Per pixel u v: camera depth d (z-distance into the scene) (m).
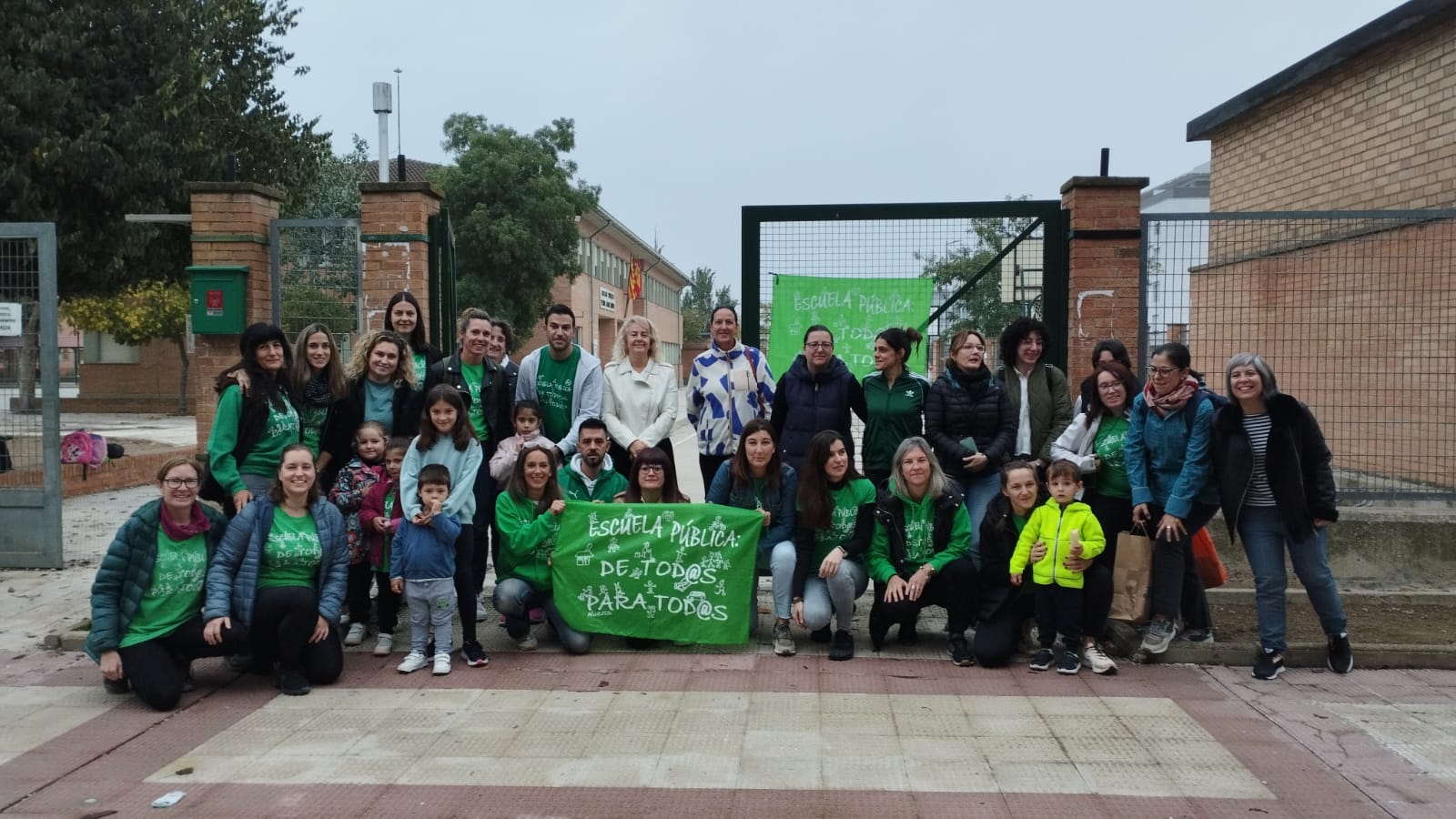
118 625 4.79
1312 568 5.09
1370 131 8.90
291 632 4.86
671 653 5.59
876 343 6.05
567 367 6.35
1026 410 6.07
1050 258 7.18
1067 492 5.16
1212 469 5.23
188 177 13.99
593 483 5.93
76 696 4.91
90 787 3.84
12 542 7.59
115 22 13.12
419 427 6.08
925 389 6.09
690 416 6.48
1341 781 3.83
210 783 3.87
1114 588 5.32
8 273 7.50
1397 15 8.18
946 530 5.41
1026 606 5.40
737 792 3.75
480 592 6.62
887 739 4.26
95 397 30.62
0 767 4.04
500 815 3.58
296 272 8.12
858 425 8.09
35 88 12.15
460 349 6.30
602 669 5.30
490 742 4.26
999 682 5.05
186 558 4.89
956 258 7.25
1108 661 5.15
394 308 6.31
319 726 4.47
